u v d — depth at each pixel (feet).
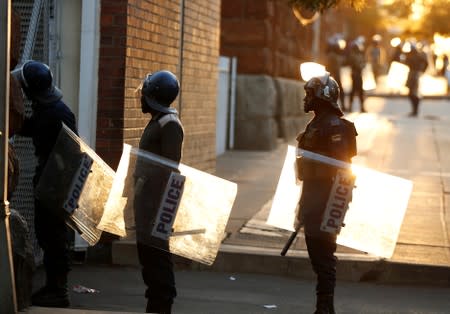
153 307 34.32
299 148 36.55
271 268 46.29
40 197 35.29
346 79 178.70
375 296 42.91
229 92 93.86
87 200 35.01
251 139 95.09
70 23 46.80
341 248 48.16
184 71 58.70
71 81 47.03
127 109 47.83
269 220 37.50
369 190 35.94
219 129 90.84
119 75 47.14
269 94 94.68
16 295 31.89
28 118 37.58
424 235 52.03
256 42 93.66
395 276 45.34
